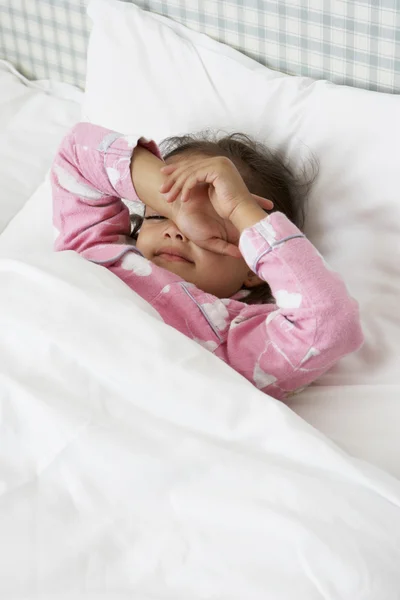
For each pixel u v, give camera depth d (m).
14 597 0.77
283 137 1.27
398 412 1.01
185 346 0.93
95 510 0.83
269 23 1.34
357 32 1.25
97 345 0.92
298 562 0.77
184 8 1.45
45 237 1.39
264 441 0.86
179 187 1.06
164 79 1.40
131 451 0.84
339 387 1.07
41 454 0.87
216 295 1.20
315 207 1.24
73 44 1.71
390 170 1.18
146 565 0.79
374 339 1.12
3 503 0.83
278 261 0.99
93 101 1.47
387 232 1.20
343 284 1.00
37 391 0.90
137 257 1.14
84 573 0.79
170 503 0.83
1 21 1.83
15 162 1.61
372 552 0.77
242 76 1.32
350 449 0.98
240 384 0.89
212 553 0.79
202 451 0.84
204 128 1.34
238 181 1.05
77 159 1.21
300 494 0.81
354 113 1.21
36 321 0.95
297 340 1.00
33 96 1.74
